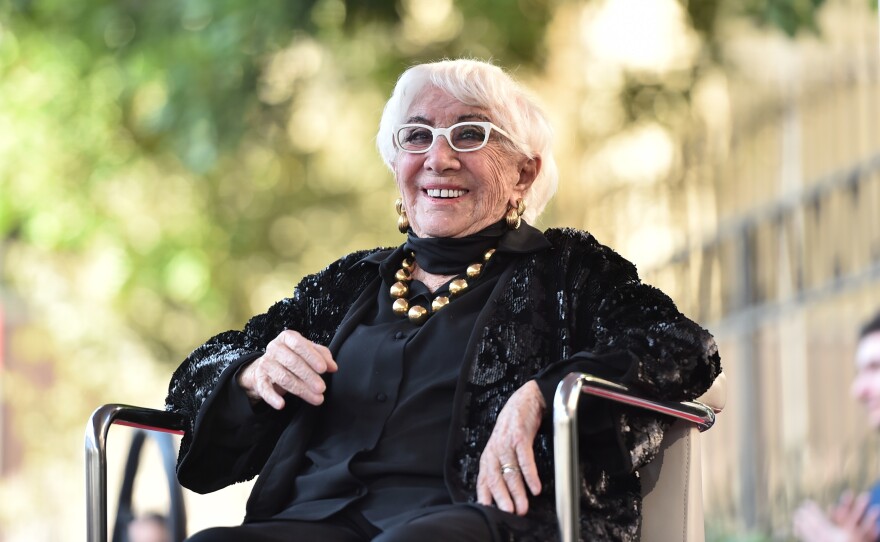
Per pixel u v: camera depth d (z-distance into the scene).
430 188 3.79
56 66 11.20
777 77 8.37
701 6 10.16
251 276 12.56
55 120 11.65
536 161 3.91
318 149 12.21
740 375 7.86
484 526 3.19
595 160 10.16
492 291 3.67
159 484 7.00
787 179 7.97
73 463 12.84
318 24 9.65
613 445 3.41
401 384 3.60
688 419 3.41
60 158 11.96
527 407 3.33
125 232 12.25
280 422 3.81
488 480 3.30
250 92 9.94
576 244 3.72
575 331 3.62
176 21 10.20
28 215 12.22
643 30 10.88
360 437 3.58
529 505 3.34
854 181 7.59
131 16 10.50
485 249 3.76
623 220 8.53
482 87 3.78
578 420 3.39
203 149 9.94
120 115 11.64
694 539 3.56
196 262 12.07
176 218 12.27
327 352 3.58
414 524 3.12
